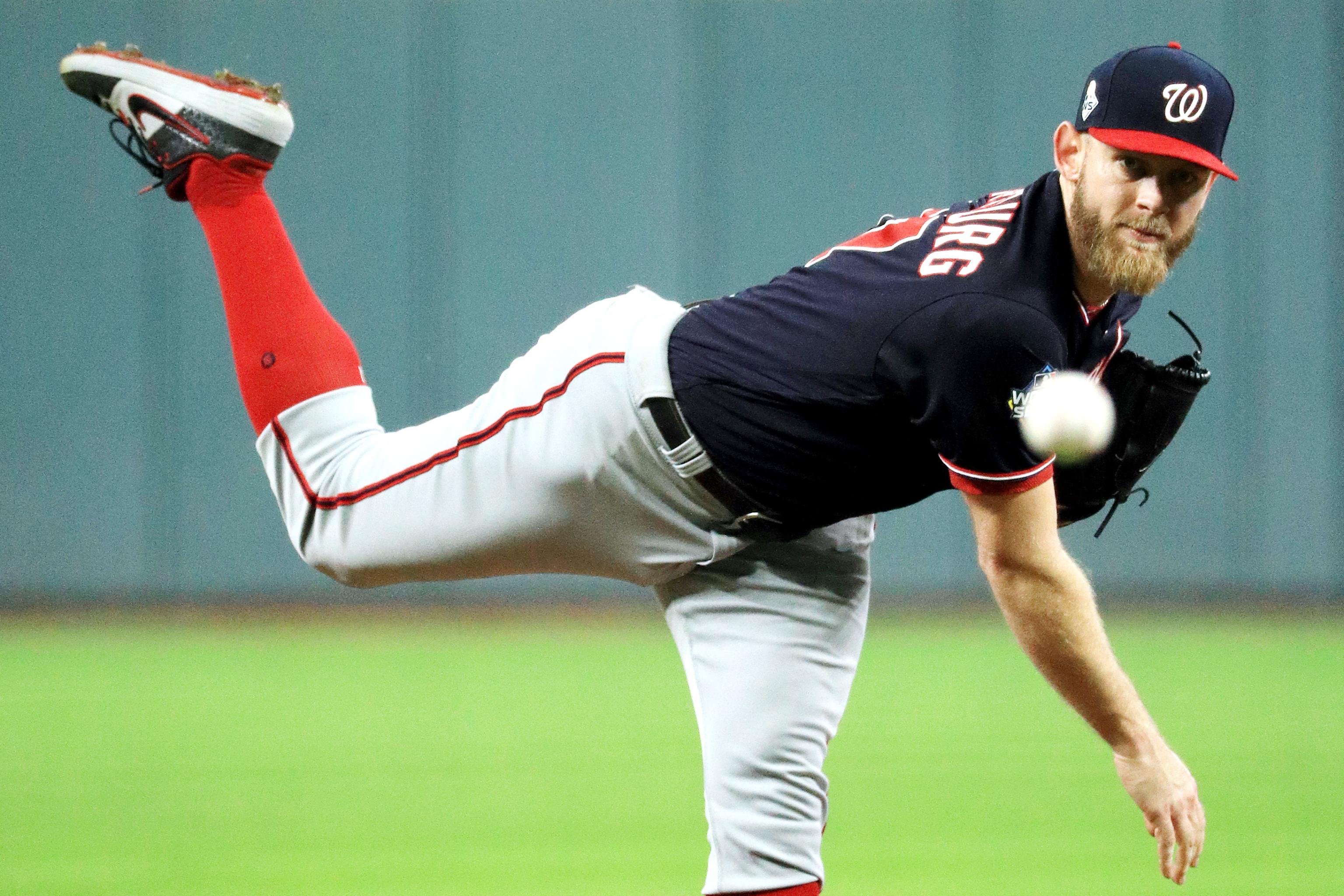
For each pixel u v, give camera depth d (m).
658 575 10.38
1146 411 10.30
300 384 10.70
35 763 19.75
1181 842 9.60
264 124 11.02
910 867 14.07
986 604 41.50
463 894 13.00
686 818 16.23
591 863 14.16
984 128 42.41
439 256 40.94
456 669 29.86
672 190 41.84
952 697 26.06
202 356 40.25
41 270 40.06
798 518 9.83
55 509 40.00
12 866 14.08
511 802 17.14
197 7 40.41
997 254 8.82
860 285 9.19
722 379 9.48
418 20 40.81
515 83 41.22
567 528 10.17
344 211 40.66
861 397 9.08
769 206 42.22
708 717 10.38
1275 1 42.50
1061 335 8.69
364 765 19.56
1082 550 42.56
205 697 26.00
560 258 41.44
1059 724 23.16
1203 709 24.86
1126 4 42.38
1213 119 8.49
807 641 10.40
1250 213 42.66
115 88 11.22
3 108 40.09
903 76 42.34
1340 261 42.75
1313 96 42.75
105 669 29.89
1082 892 13.13
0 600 39.94
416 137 40.88
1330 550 42.97
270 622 38.66
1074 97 42.34
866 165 42.38
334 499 10.68
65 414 40.06
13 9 40.00
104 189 40.09
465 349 41.12
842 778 18.86
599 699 25.64
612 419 9.76
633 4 41.59
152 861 14.26
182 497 40.19
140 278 40.12
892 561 41.53
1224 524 42.69
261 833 15.51
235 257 10.91
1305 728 22.92
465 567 10.61
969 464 8.88
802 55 42.19
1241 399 42.69
